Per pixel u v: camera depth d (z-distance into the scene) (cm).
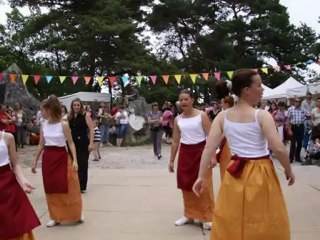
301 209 644
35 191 797
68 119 780
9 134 385
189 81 3306
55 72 3812
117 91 3378
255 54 4006
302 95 1984
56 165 557
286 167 325
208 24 4150
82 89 3541
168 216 611
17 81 2086
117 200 719
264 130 322
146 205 681
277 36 3953
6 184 371
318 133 917
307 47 4053
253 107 342
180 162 546
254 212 315
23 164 1224
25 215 374
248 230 314
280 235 315
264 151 329
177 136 555
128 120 1855
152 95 3150
